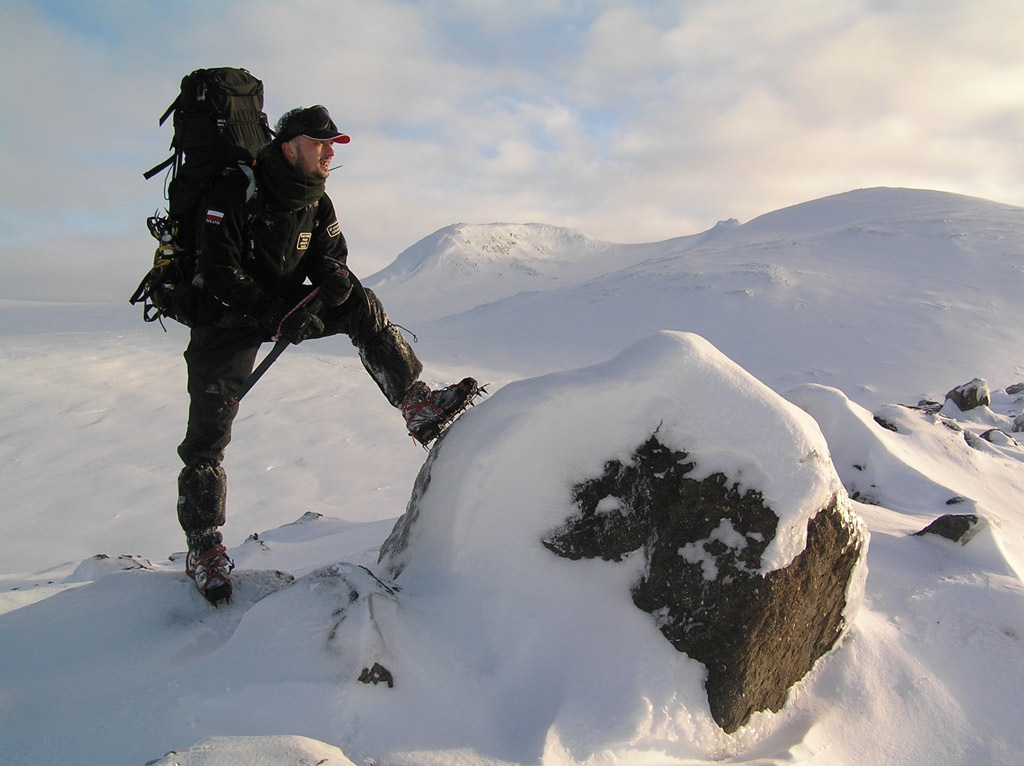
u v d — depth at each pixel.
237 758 1.49
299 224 2.65
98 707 1.91
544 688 1.95
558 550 2.24
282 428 17.30
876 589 2.87
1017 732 2.22
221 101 2.54
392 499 12.87
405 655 1.93
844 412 6.21
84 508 12.21
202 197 2.58
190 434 2.76
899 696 2.34
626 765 1.84
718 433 2.25
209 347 2.67
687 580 2.15
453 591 2.24
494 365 35.56
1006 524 4.95
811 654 2.37
